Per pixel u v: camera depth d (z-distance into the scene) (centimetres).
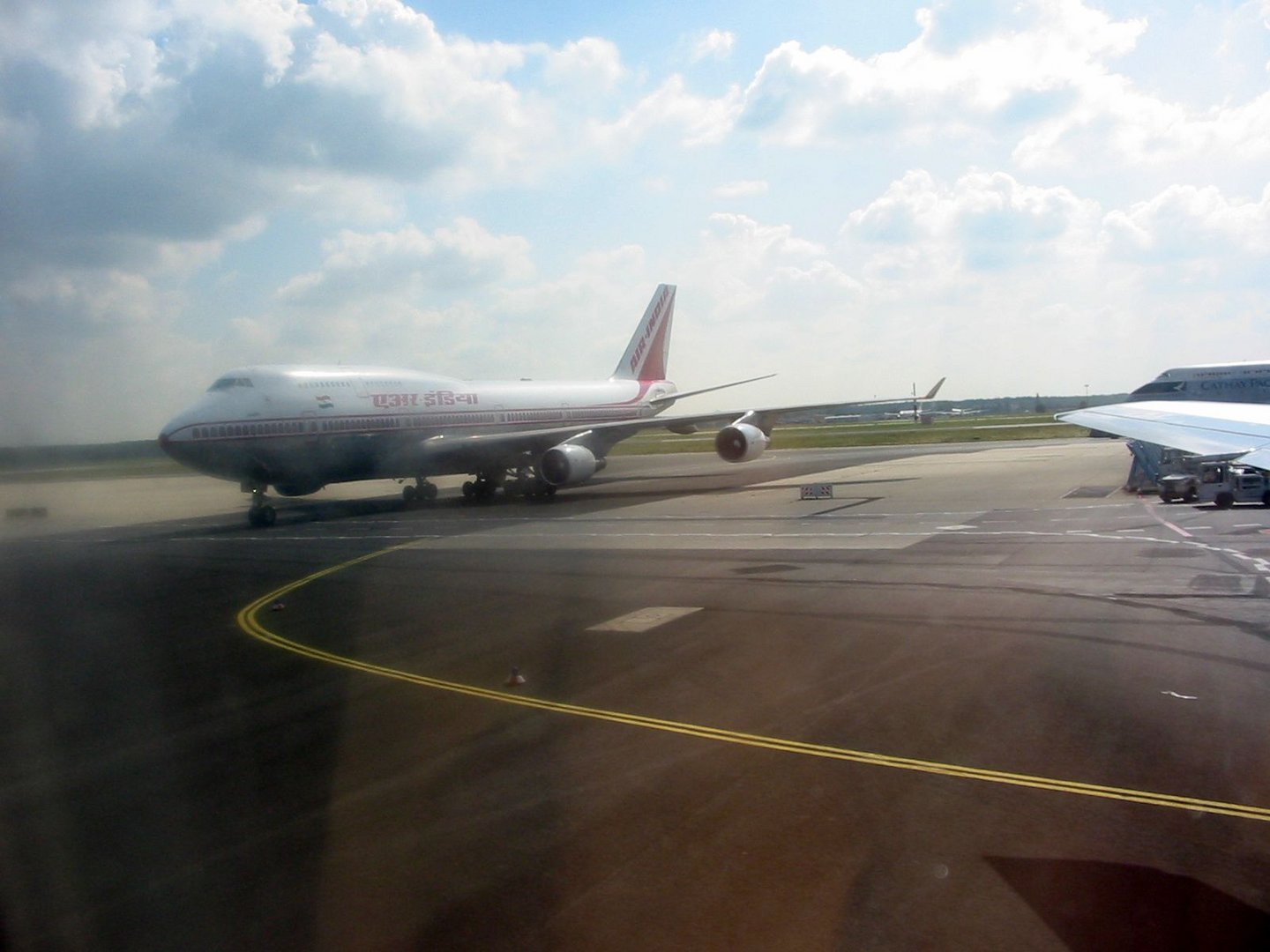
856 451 7269
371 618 1742
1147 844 731
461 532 3025
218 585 2198
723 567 2125
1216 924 614
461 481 5472
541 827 799
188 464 3111
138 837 821
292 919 664
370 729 1088
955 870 697
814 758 937
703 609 1675
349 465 3541
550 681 1260
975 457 5881
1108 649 1305
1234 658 1238
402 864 742
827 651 1347
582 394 4788
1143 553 2103
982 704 1084
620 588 1923
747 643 1420
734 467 5772
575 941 619
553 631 1560
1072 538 2370
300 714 1163
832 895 667
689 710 1105
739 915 644
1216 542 2231
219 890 713
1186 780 853
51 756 1047
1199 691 1107
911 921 628
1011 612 1553
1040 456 5844
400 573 2244
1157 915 627
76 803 907
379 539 2923
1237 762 890
